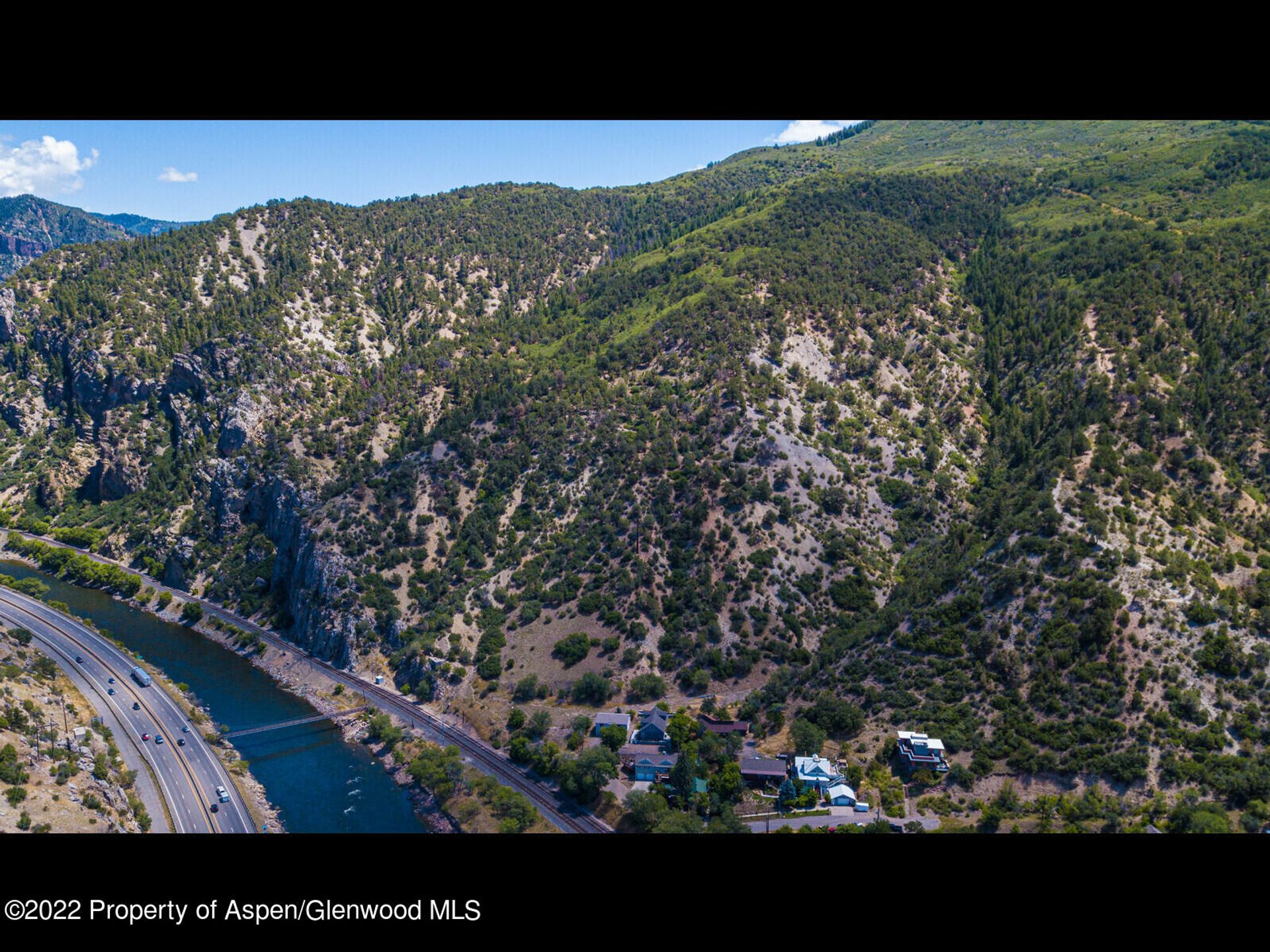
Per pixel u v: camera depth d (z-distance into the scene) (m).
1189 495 175.50
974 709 150.25
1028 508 175.75
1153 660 143.12
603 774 148.75
